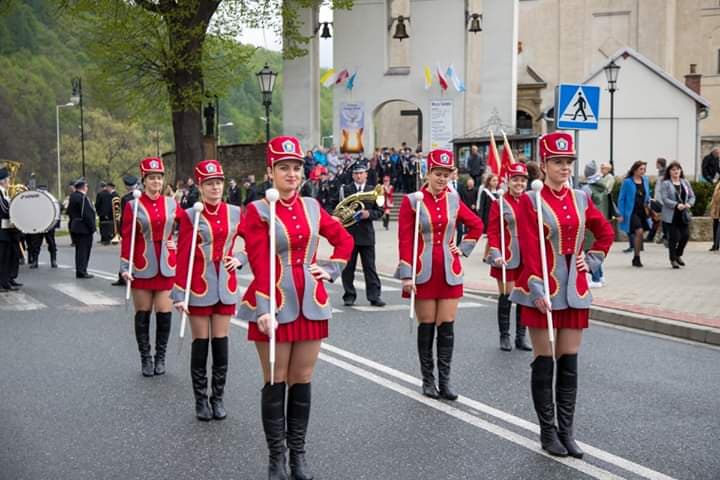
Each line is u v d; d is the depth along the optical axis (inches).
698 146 1375.5
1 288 609.0
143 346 343.6
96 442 256.4
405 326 444.8
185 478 225.9
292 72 1450.5
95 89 1360.7
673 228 650.2
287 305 219.9
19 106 3206.2
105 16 1198.9
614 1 1939.0
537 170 449.7
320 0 1416.1
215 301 281.6
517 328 386.9
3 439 259.6
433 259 302.4
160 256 345.7
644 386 319.6
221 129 4074.8
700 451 244.5
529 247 242.4
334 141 1446.9
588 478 223.0
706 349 389.4
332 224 230.1
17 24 3427.7
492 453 243.0
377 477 224.8
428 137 1414.9
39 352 386.3
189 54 1206.3
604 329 439.5
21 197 617.3
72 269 771.4
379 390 312.5
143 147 3284.9
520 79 1834.4
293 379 225.6
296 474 223.3
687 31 2000.5
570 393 243.6
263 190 952.9
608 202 569.6
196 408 281.3
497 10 1359.5
